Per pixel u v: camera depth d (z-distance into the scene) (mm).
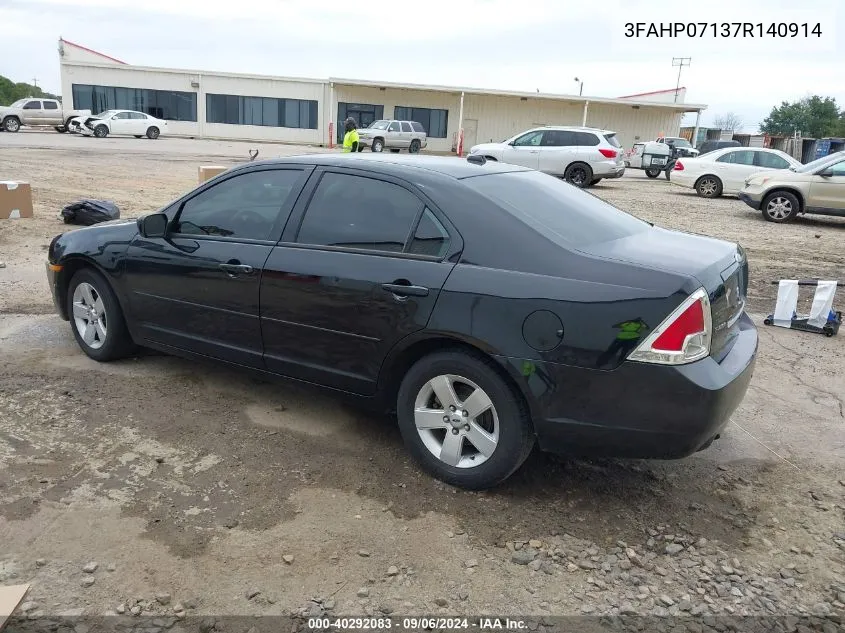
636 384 3086
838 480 3918
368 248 3758
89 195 14562
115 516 3240
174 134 44844
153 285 4613
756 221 15117
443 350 3531
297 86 45188
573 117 45844
